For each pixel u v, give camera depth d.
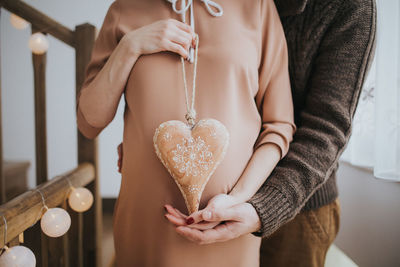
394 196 1.08
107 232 2.04
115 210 0.71
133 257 0.65
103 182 2.44
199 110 0.61
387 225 1.11
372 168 1.21
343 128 0.67
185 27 0.60
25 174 2.20
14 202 0.78
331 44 0.70
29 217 0.80
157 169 0.60
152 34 0.59
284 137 0.64
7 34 2.27
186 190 0.57
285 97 0.68
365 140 1.17
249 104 0.63
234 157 0.61
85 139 1.41
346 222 1.41
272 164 0.63
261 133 0.67
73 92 2.36
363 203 1.27
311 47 0.72
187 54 0.60
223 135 0.57
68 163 2.44
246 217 0.56
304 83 0.77
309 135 0.66
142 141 0.60
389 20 0.97
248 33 0.63
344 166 1.43
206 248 0.61
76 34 1.31
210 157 0.57
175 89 0.60
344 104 0.67
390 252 1.10
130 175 0.63
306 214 0.86
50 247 1.08
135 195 0.62
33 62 1.24
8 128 2.38
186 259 0.60
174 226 0.60
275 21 0.69
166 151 0.56
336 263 1.17
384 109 1.00
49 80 2.33
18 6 1.12
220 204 0.55
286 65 0.69
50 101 2.36
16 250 0.67
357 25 0.67
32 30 1.23
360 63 0.67
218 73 0.60
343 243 1.43
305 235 0.88
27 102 2.37
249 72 0.62
